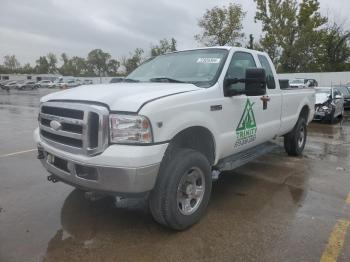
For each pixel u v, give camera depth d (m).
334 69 53.75
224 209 4.76
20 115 16.83
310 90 7.96
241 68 5.24
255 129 5.40
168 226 4.01
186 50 5.54
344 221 4.40
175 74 5.02
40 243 3.82
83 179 3.70
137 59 63.19
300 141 7.89
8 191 5.39
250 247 3.76
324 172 6.62
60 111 3.91
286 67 51.09
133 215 4.54
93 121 3.57
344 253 3.65
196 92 4.17
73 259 3.52
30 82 66.69
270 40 50.19
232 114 4.76
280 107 6.28
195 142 4.39
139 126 3.49
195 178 4.16
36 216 4.49
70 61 112.44
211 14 40.41
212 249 3.72
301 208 4.82
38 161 7.27
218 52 5.12
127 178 3.46
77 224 4.27
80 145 3.69
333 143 9.95
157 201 3.84
